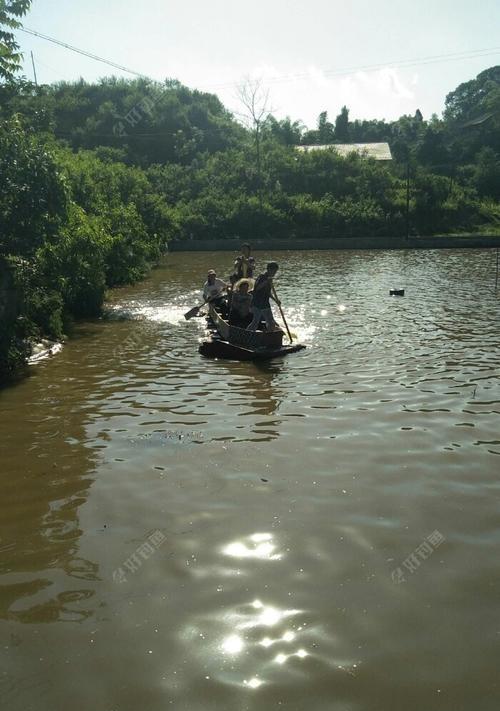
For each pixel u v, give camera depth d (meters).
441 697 3.33
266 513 5.33
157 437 7.16
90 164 34.06
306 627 3.89
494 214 52.94
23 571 4.58
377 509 5.36
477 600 4.13
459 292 19.06
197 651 3.70
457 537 4.89
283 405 8.20
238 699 3.34
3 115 14.42
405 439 6.89
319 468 6.20
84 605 4.16
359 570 4.49
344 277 24.17
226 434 7.19
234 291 13.87
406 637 3.79
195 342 12.54
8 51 13.27
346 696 3.35
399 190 54.66
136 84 71.94
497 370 9.67
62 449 6.89
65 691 3.42
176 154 64.75
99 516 5.37
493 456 6.38
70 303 15.59
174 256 38.66
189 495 5.70
